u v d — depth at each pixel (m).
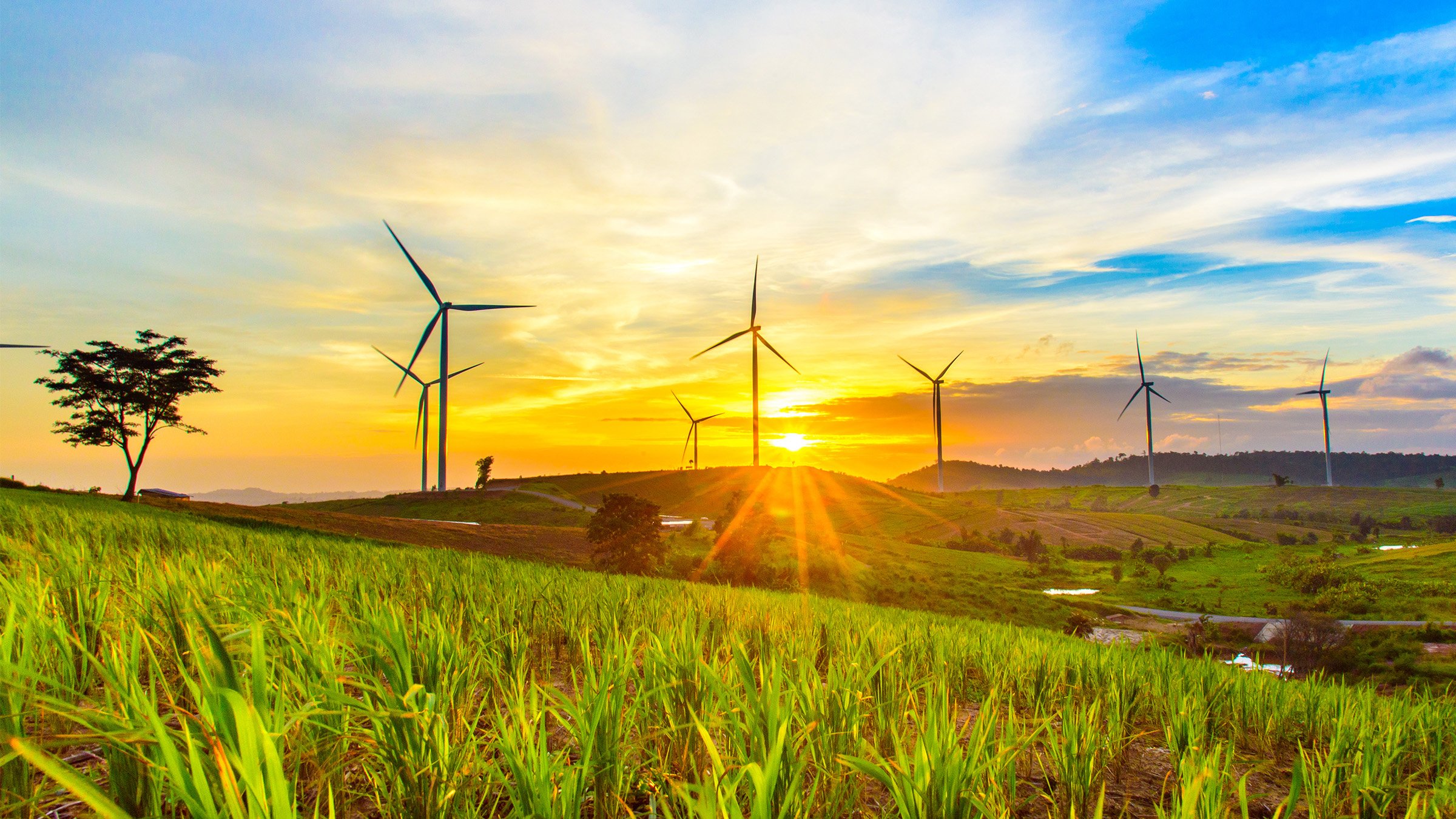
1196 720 6.65
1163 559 116.25
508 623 7.61
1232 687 8.05
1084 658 9.68
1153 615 77.62
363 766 3.66
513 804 3.14
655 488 192.50
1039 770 5.42
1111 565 129.75
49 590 5.27
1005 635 14.23
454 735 3.78
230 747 2.45
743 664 4.04
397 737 3.26
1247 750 7.04
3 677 3.02
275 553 13.45
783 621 10.47
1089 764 4.54
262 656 2.95
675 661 4.79
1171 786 5.48
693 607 9.59
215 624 4.64
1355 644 49.47
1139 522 190.12
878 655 7.64
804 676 4.66
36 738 3.54
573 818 3.10
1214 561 141.50
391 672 3.79
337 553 15.96
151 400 76.38
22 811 3.07
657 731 4.10
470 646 5.63
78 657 4.57
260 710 2.86
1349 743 6.00
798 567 71.94
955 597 74.56
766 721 3.77
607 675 3.81
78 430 74.31
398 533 70.81
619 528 64.25
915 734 5.15
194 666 4.71
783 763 3.45
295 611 5.27
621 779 3.65
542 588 10.87
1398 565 109.62
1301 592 94.38
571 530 91.69
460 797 3.26
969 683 8.55
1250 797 5.37
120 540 14.72
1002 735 4.52
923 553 118.94
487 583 11.06
